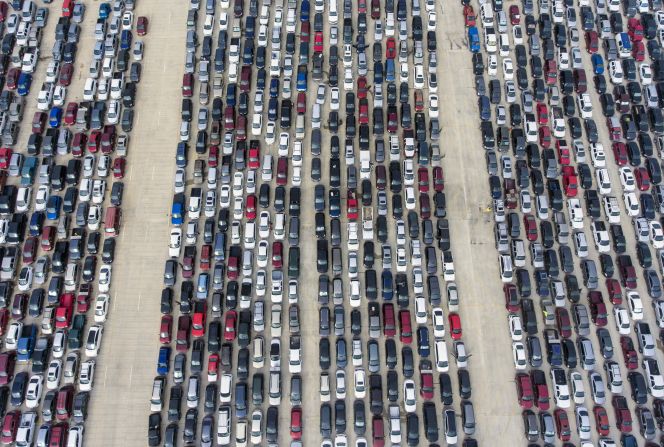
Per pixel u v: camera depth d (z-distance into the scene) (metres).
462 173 73.00
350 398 63.16
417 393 63.69
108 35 79.12
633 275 67.12
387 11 80.56
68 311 65.38
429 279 67.44
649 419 61.38
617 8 81.50
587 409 62.75
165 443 60.69
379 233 68.94
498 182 71.56
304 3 80.62
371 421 62.31
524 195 70.56
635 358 64.06
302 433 61.94
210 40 78.56
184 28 80.69
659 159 73.44
